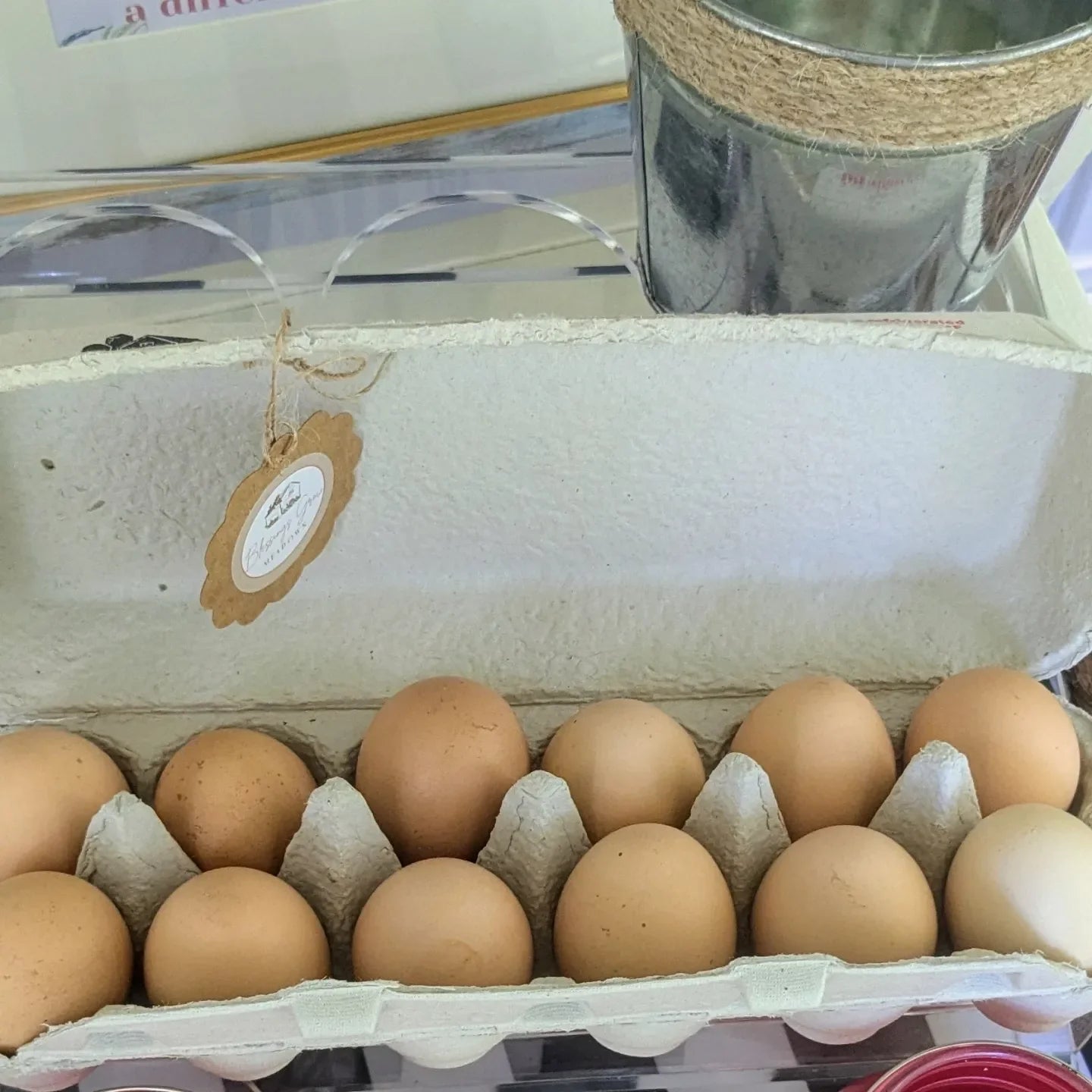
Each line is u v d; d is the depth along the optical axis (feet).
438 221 1.79
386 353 1.25
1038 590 1.51
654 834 1.27
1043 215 1.63
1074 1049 1.43
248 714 1.50
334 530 1.47
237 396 1.30
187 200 1.74
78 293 1.67
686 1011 1.18
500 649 1.53
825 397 1.37
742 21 1.22
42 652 1.47
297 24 1.69
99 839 1.29
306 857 1.32
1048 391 1.37
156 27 1.64
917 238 1.38
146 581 1.49
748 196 1.37
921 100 1.22
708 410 1.38
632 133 1.52
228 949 1.21
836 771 1.37
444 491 1.44
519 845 1.32
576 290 1.70
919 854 1.35
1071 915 1.23
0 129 1.68
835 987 1.19
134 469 1.37
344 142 1.81
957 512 1.51
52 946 1.20
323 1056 1.40
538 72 1.83
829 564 1.57
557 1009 1.18
